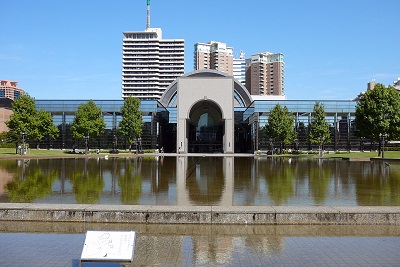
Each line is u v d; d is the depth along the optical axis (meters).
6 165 31.75
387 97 46.28
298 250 7.52
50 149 73.50
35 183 17.66
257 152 65.69
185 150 71.25
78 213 9.82
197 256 7.12
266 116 71.88
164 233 8.80
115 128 73.62
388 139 47.19
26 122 50.72
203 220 9.64
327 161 42.53
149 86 167.00
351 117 73.38
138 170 27.31
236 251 7.44
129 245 6.05
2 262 6.84
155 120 72.62
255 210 9.71
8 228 9.23
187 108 71.56
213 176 22.53
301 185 17.48
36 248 7.68
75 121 58.78
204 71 81.00
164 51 169.38
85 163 36.28
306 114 72.75
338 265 6.71
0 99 89.69
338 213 9.63
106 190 15.32
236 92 84.81
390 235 8.71
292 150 68.38
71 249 7.62
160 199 13.02
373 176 22.34
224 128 71.44
